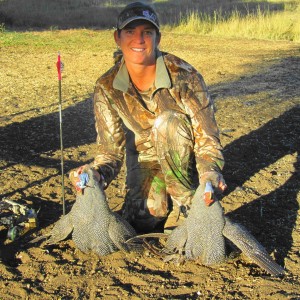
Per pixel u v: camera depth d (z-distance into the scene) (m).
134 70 1.84
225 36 7.61
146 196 2.00
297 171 2.55
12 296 1.69
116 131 1.92
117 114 1.93
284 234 2.00
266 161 2.69
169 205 2.02
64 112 3.60
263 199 2.27
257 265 1.81
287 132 3.10
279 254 1.86
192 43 6.82
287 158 2.71
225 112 3.52
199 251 1.72
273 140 2.98
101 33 8.02
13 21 9.44
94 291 1.70
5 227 2.06
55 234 1.86
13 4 11.05
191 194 1.95
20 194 2.34
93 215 1.78
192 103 1.84
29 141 3.04
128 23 1.76
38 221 2.12
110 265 1.84
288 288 1.66
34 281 1.76
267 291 1.65
